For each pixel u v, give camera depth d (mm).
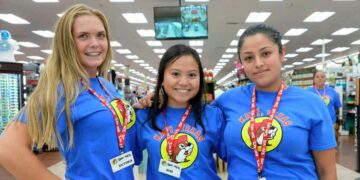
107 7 9148
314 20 11016
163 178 1521
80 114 1353
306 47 16781
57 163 5504
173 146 1534
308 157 1383
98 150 1387
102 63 1629
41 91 1325
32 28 11789
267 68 1394
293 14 10188
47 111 1288
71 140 1338
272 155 1354
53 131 1303
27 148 1271
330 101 5262
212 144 1593
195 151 1530
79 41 1438
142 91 15102
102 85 1595
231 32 12828
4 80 5309
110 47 1641
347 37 14016
